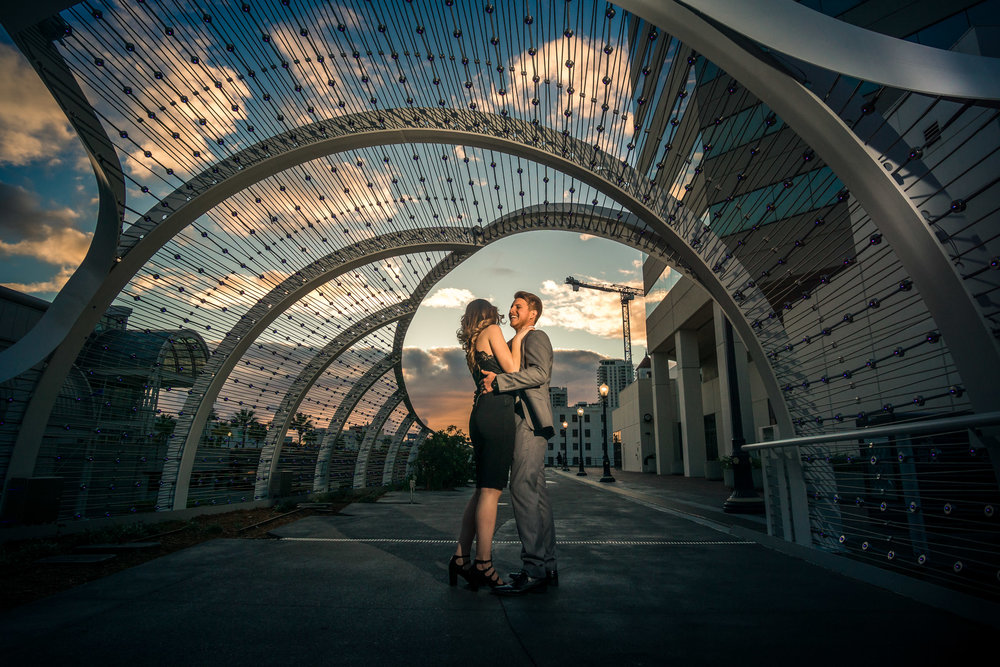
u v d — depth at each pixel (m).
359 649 2.00
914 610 2.58
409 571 3.49
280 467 8.73
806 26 2.33
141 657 1.91
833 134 2.69
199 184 4.47
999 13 11.34
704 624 2.32
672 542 4.92
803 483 4.20
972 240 2.55
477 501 3.00
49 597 2.80
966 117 4.96
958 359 2.57
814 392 4.72
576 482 19.56
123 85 3.37
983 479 3.58
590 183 4.88
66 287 4.51
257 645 2.04
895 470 4.11
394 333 9.77
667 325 26.31
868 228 6.23
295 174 4.84
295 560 3.90
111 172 3.88
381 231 6.12
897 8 12.45
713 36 2.77
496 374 3.14
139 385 5.66
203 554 4.17
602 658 1.91
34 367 4.54
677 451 29.70
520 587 2.83
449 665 1.84
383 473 14.62
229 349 6.32
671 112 3.98
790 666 1.84
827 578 3.32
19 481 4.57
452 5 3.46
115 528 5.08
